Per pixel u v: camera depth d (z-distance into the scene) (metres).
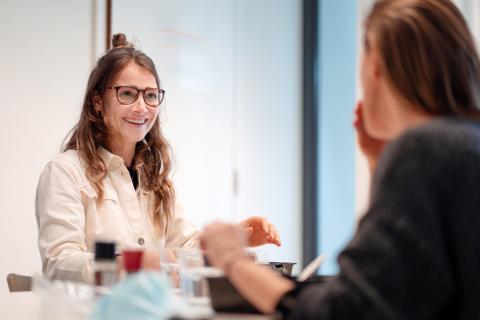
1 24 3.04
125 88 2.27
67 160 2.17
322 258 1.45
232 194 4.00
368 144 1.37
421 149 0.94
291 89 4.44
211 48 3.92
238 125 4.06
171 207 2.40
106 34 3.38
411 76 1.03
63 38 3.23
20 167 3.07
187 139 3.75
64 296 1.34
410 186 0.92
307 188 4.47
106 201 2.19
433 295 0.88
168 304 0.97
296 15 4.50
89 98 2.31
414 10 1.05
